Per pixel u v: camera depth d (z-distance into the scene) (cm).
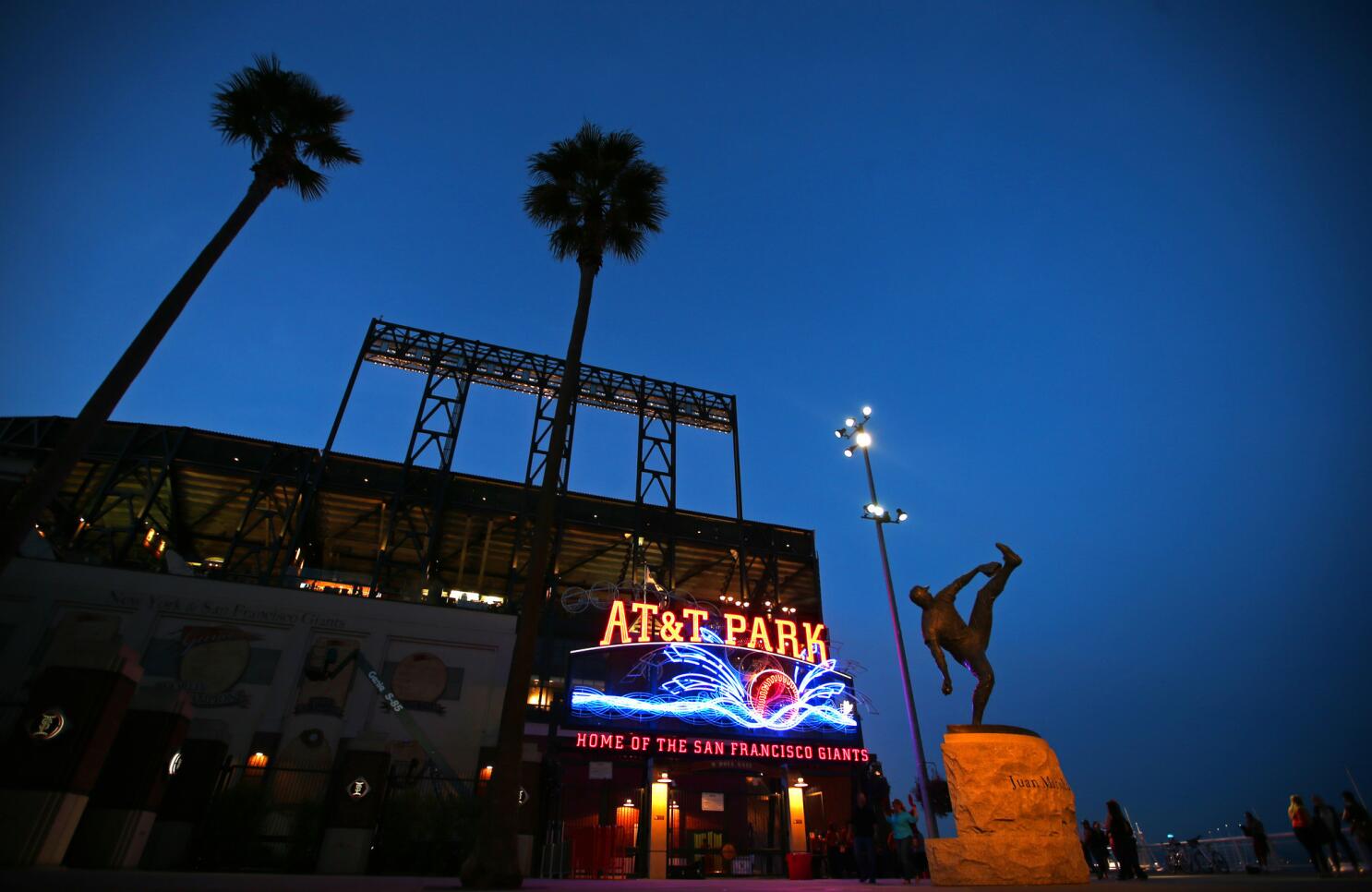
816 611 5331
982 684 1401
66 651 1634
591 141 2441
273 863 2214
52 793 1470
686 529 5091
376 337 4884
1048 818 1239
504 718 1449
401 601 3634
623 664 3741
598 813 3681
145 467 4131
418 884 1409
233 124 2525
